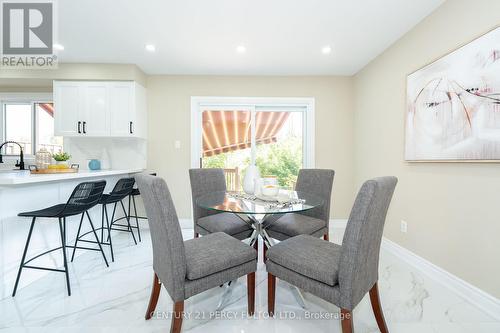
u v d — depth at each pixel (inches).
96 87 121.9
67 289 70.0
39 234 78.0
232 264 54.6
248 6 76.9
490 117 60.6
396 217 99.0
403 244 94.9
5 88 140.1
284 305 63.9
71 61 118.8
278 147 145.4
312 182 95.0
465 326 56.5
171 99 136.6
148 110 136.4
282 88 138.3
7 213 68.5
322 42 100.0
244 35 94.6
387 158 105.4
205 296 68.2
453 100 70.6
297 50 107.2
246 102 139.0
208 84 137.2
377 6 77.0
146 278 78.0
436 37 77.9
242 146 143.7
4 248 67.6
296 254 54.5
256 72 133.4
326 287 48.0
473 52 64.4
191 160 137.3
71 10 78.5
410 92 88.5
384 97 107.3
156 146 136.8
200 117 141.1
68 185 91.1
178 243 47.6
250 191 82.4
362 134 127.7
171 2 74.7
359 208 43.8
